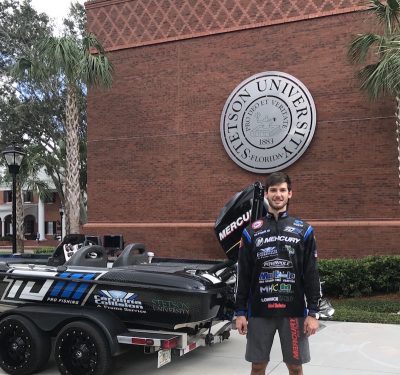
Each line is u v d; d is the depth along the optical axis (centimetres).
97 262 616
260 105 1335
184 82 1439
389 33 991
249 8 1368
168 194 1447
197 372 550
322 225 1256
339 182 1259
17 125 2327
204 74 1416
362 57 1117
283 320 375
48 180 3353
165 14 1470
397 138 1165
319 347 663
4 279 582
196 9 1431
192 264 685
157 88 1472
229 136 1367
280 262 371
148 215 1467
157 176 1462
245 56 1369
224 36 1394
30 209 4944
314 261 371
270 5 1344
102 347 505
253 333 381
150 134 1475
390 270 1091
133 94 1499
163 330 526
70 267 572
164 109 1462
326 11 1282
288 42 1322
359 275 1089
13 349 547
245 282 384
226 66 1391
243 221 623
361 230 1223
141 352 625
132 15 1510
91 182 1538
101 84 1381
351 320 833
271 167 1321
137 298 522
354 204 1244
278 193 379
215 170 1395
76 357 518
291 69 1316
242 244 387
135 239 1465
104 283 533
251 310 381
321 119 1282
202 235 1388
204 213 1402
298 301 371
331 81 1275
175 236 1418
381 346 667
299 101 1295
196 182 1416
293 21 1314
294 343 372
